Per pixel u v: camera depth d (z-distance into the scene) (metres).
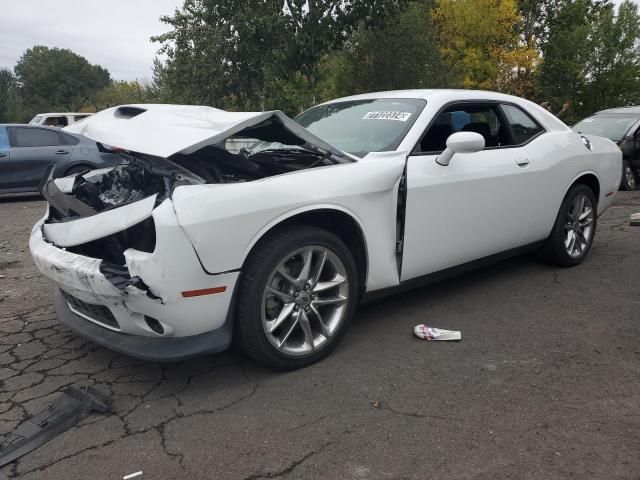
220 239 2.60
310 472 2.23
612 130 10.87
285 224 2.95
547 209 4.52
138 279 2.54
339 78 22.42
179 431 2.54
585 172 4.82
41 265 2.96
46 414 2.70
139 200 2.71
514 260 5.24
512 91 28.92
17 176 10.01
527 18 32.00
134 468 2.28
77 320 3.17
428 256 3.64
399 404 2.73
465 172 3.75
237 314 2.84
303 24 17.56
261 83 17.67
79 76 99.19
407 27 21.20
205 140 2.66
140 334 2.83
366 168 3.22
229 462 2.30
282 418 2.62
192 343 2.73
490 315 3.89
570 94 33.66
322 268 3.07
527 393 2.82
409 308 4.04
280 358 2.98
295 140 3.10
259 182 2.79
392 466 2.26
